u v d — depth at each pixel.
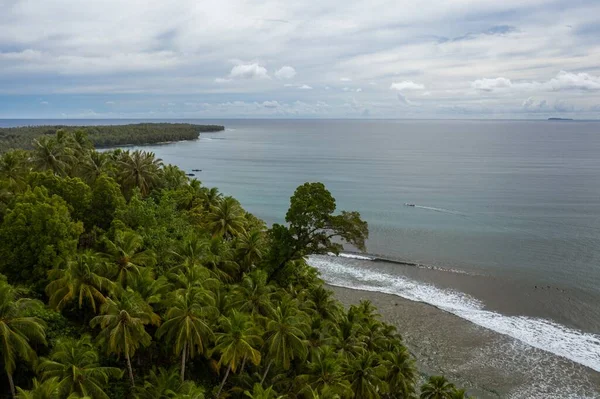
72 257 37.66
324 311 45.00
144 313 29.95
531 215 104.19
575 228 92.75
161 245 42.69
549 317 56.81
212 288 38.34
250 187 148.88
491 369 46.88
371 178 164.75
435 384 37.62
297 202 45.06
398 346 41.12
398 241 85.50
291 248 46.41
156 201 63.12
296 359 36.78
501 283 66.31
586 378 45.38
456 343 51.28
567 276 68.19
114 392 31.86
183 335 30.44
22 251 37.66
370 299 61.62
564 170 181.25
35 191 44.25
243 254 49.25
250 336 31.77
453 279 68.12
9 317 27.20
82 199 49.47
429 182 153.62
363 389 34.41
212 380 37.97
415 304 60.31
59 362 26.80
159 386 29.80
